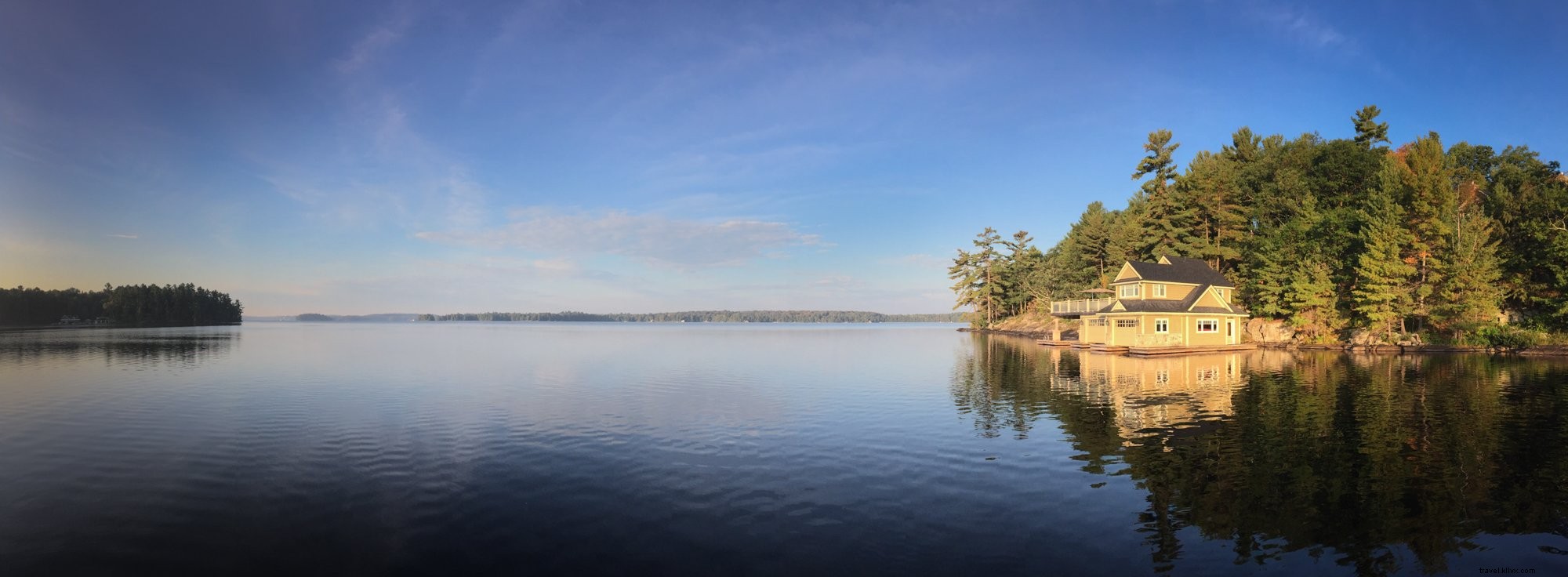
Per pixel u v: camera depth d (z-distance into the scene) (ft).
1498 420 66.39
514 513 40.50
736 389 99.86
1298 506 40.83
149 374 122.52
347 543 35.73
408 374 124.36
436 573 31.94
